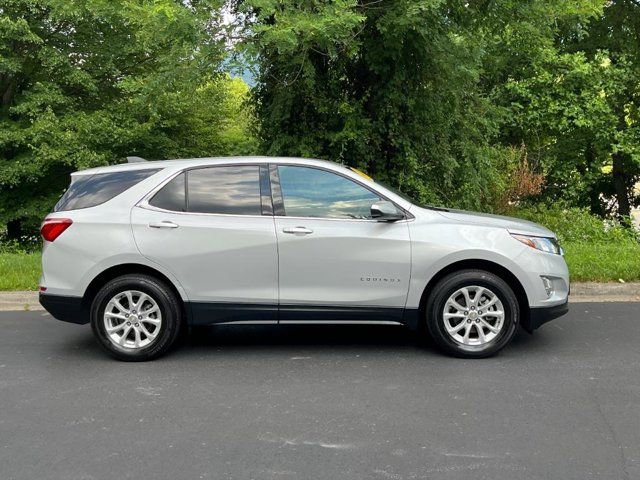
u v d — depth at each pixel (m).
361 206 5.45
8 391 4.66
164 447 3.67
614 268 8.21
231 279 5.36
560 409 4.20
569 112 15.17
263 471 3.36
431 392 4.55
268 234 5.33
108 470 3.39
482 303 5.37
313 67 9.53
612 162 19.11
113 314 5.39
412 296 5.35
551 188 17.33
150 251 5.33
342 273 5.34
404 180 11.00
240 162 5.55
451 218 5.47
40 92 16.70
